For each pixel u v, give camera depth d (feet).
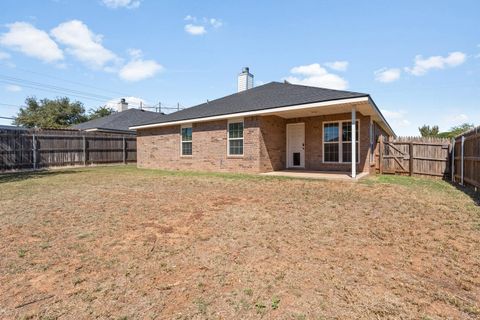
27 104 114.62
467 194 22.50
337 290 7.75
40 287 8.06
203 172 39.55
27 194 22.36
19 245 11.30
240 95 46.29
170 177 33.68
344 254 10.25
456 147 32.60
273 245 11.12
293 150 41.29
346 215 15.51
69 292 7.77
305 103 30.22
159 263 9.56
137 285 8.11
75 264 9.53
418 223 14.10
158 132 48.85
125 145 62.39
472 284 8.13
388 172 38.73
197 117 40.09
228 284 8.11
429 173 36.55
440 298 7.38
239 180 29.55
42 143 47.85
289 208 17.08
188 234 12.49
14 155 44.11
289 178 30.68
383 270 8.98
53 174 38.42
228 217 15.16
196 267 9.24
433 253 10.37
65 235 12.48
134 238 12.03
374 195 21.12
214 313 6.73
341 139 37.24
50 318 6.59
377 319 6.47
